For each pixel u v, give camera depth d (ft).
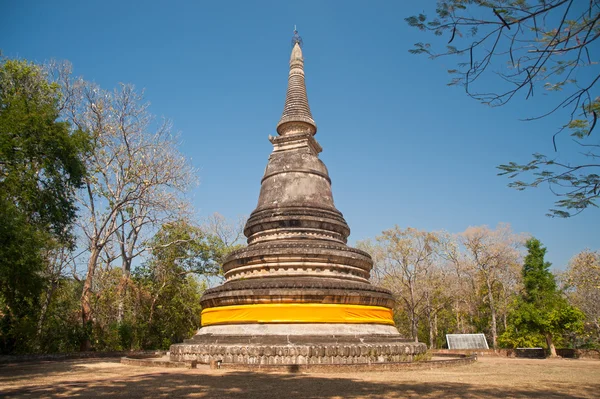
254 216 83.76
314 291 65.46
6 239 62.03
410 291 166.30
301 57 103.65
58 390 39.27
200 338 70.13
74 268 112.27
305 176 84.99
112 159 115.96
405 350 66.18
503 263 164.14
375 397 35.01
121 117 116.57
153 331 134.31
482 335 126.72
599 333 153.99
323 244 76.59
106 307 116.67
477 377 50.34
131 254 126.00
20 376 51.90
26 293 70.33
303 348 58.95
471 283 178.50
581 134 24.41
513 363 78.13
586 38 21.01
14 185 69.00
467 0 21.03
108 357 97.91
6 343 87.97
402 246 167.53
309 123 93.66
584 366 70.49
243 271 76.18
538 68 22.13
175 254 140.77
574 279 154.10
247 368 56.49
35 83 94.84
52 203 76.64
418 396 35.60
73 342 99.96
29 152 72.38
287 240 77.97
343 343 62.69
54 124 76.74
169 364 62.85
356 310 67.46
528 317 113.91
